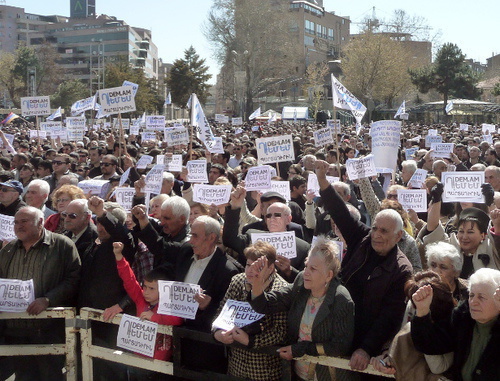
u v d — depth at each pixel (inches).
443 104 2372.0
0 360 207.9
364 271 176.6
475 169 346.0
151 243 203.6
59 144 695.1
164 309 180.2
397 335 151.4
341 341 159.0
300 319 166.4
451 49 2509.8
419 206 279.4
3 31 6471.5
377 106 2763.3
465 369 144.1
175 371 181.8
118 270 196.5
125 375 205.5
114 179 368.2
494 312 138.6
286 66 2962.6
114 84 2564.0
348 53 2536.9
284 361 167.0
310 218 286.0
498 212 206.2
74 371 197.0
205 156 526.6
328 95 2753.4
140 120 1162.0
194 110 417.4
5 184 287.3
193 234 191.6
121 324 190.4
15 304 195.0
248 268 167.0
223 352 190.5
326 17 4488.2
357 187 390.6
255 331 167.0
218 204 274.1
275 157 358.6
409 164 381.1
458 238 209.9
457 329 146.4
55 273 208.8
